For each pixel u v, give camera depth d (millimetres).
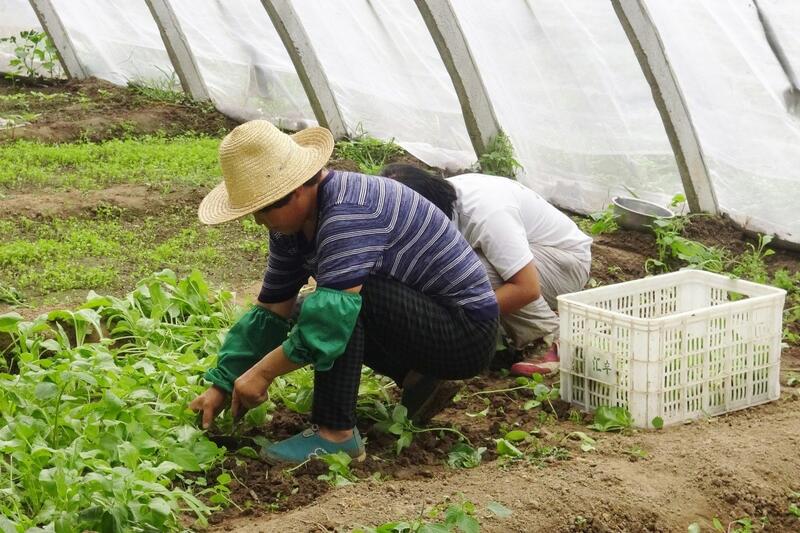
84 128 9070
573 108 7102
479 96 7445
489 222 4418
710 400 4387
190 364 4191
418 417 4168
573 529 3438
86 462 3330
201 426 3922
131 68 10531
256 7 8625
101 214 6777
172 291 5141
